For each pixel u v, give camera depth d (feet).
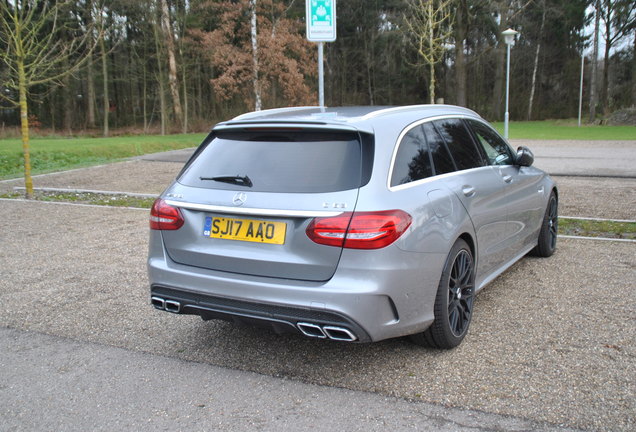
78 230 24.81
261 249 10.03
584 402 9.32
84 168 52.60
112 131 136.77
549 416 8.91
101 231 24.57
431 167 11.51
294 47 110.22
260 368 11.07
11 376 10.87
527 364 10.81
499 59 177.47
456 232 11.15
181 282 10.75
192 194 10.87
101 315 14.23
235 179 10.46
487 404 9.36
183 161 59.26
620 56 187.73
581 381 10.05
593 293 14.90
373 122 10.66
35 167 53.11
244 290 10.02
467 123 14.30
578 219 24.84
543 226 18.12
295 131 10.69
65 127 142.41
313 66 115.65
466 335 12.37
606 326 12.59
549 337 12.08
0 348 12.23
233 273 10.29
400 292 9.73
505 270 16.01
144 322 13.75
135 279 17.34
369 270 9.32
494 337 12.19
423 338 11.40
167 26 124.88
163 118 127.75
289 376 10.69
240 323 10.46
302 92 108.17
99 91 154.10
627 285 15.51
